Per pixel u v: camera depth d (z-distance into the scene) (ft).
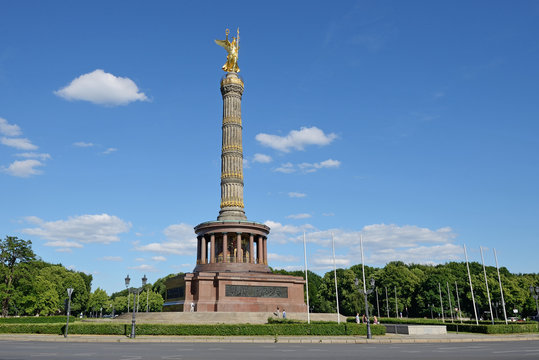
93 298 585.22
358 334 161.48
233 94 275.80
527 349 109.81
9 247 283.18
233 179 262.26
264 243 261.24
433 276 440.45
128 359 83.76
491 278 431.43
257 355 92.43
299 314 225.35
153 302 570.87
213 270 239.50
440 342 142.72
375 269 547.90
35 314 375.86
